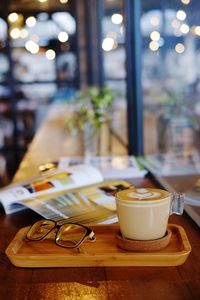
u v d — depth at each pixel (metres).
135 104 2.06
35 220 0.96
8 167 4.50
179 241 0.72
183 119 2.52
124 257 0.66
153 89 2.70
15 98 5.96
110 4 3.57
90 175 1.28
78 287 0.61
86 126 3.00
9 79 5.89
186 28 2.44
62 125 3.62
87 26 5.84
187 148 2.13
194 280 0.62
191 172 1.44
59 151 2.43
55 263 0.67
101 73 5.22
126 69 2.05
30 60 5.95
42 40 5.89
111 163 1.67
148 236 0.67
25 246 0.73
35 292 0.60
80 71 6.06
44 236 0.76
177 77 2.89
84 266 0.67
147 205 0.66
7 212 1.02
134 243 0.67
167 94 2.77
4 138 5.61
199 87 2.81
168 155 1.94
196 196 1.04
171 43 2.75
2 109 5.92
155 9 2.46
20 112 5.95
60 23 5.82
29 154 2.37
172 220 0.89
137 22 1.99
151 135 2.17
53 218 0.91
